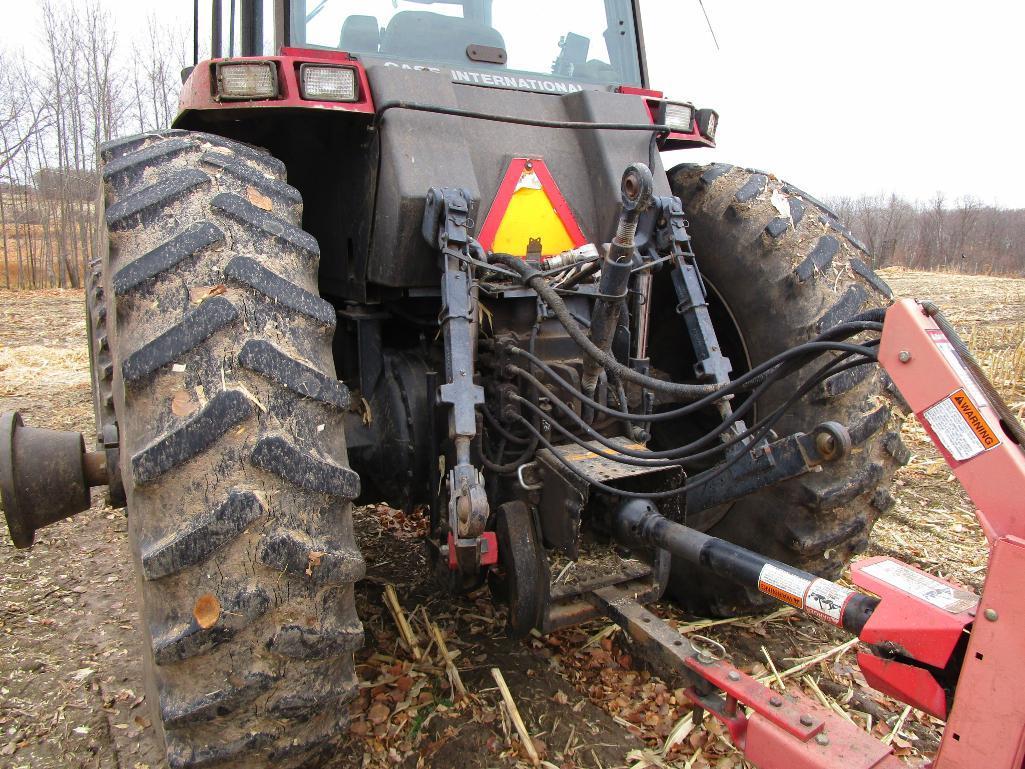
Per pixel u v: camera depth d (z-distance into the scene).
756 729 1.84
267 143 3.02
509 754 2.37
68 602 3.45
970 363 1.55
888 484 2.81
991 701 1.40
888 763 1.68
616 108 2.89
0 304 17.97
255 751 1.78
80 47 21.98
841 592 1.73
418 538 3.99
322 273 3.26
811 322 2.71
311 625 1.75
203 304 1.76
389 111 2.47
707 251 3.02
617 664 2.83
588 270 2.55
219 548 1.66
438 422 2.58
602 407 2.23
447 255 2.30
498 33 3.15
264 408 1.73
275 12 2.78
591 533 2.57
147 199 1.92
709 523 3.02
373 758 2.35
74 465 2.40
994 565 1.39
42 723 2.62
